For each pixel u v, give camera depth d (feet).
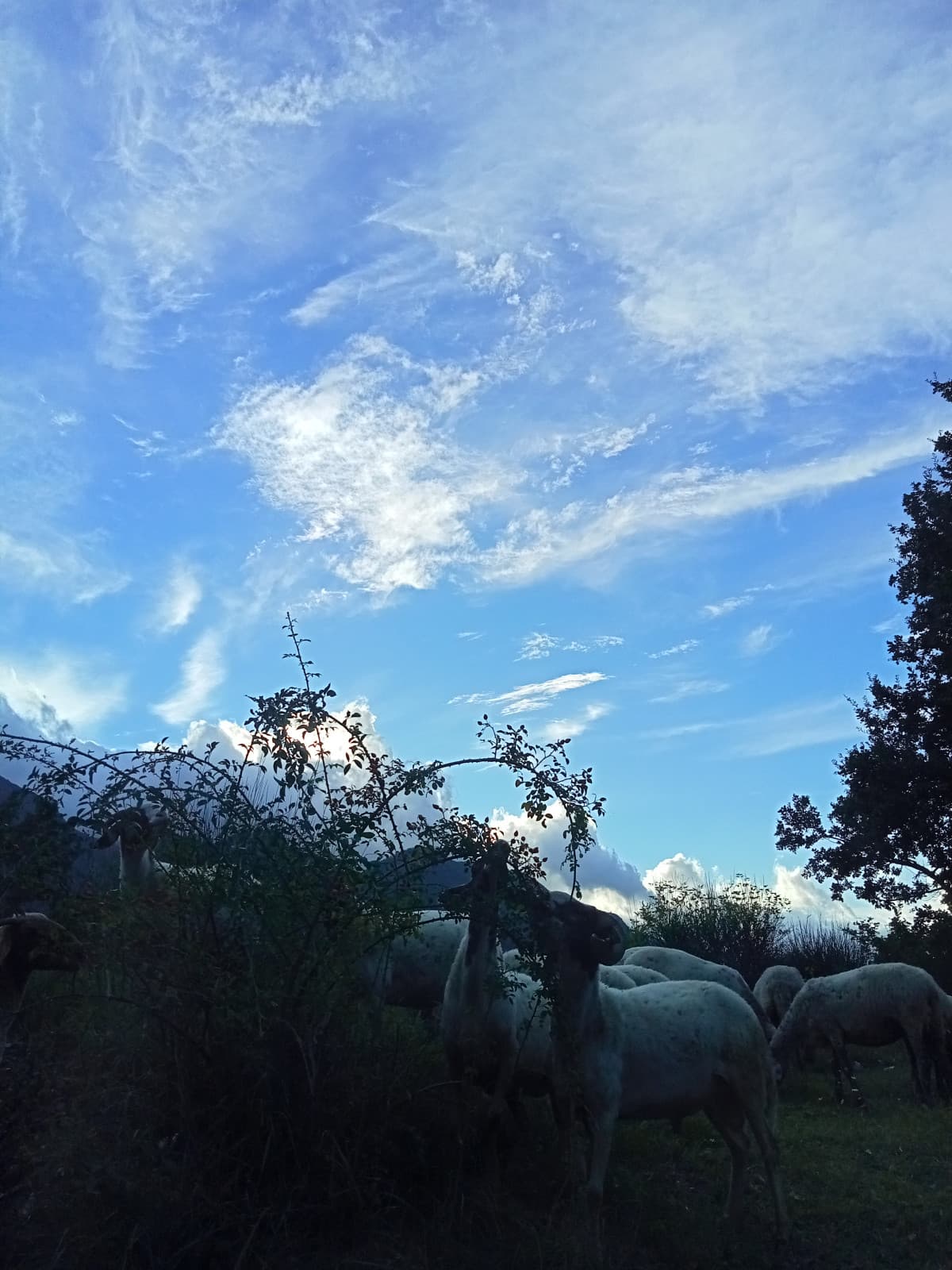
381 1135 18.74
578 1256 17.37
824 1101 39.22
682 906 65.26
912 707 70.49
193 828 19.45
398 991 26.91
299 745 19.54
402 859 21.22
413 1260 16.92
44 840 18.94
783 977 47.98
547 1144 23.22
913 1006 37.93
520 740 21.56
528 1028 21.56
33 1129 16.42
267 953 19.04
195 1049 18.37
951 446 70.08
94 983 19.80
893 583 71.26
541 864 21.31
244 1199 16.80
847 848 72.49
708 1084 21.24
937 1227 22.15
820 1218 22.61
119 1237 15.84
